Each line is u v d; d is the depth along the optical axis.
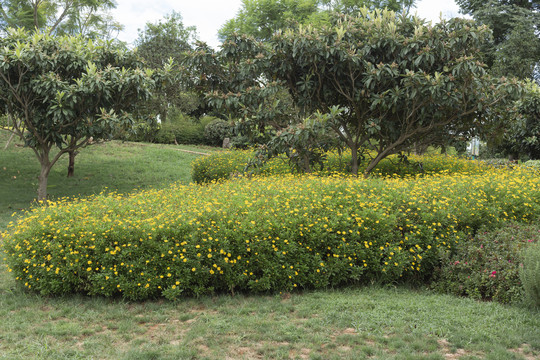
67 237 4.45
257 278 4.66
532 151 14.28
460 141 9.88
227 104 8.84
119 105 9.82
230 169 11.24
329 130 8.86
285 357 3.10
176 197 5.84
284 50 8.39
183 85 9.41
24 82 8.92
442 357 2.99
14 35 9.27
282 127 9.25
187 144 22.88
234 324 3.71
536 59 18.09
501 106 8.75
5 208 9.50
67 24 19.00
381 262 4.98
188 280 4.38
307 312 3.96
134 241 4.41
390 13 8.72
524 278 3.91
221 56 8.95
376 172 9.80
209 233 4.47
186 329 3.70
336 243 4.86
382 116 8.48
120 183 12.57
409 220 5.13
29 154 14.70
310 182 6.26
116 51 10.04
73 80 9.30
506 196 6.09
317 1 22.42
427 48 7.67
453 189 6.19
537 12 20.25
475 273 4.54
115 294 4.57
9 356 3.13
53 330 3.63
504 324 3.56
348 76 8.70
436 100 7.93
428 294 4.71
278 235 4.62
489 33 7.91
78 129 9.16
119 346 3.36
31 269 4.50
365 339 3.38
